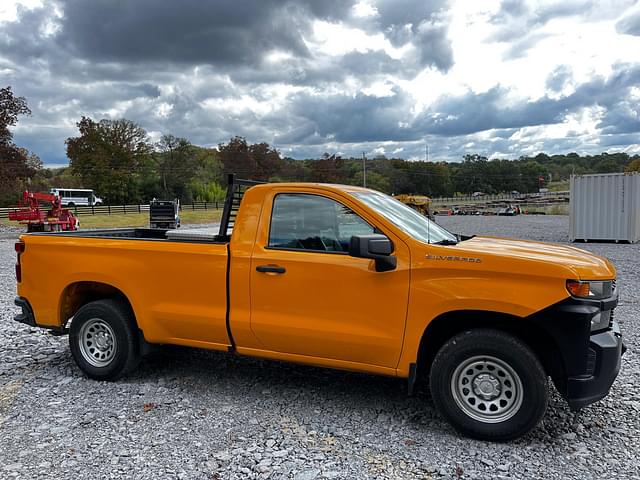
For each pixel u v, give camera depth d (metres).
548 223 38.44
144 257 4.84
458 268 3.79
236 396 4.71
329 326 4.13
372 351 4.04
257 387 4.93
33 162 79.88
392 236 4.02
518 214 58.72
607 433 3.93
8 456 3.60
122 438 3.87
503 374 3.74
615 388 4.84
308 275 4.18
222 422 4.15
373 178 112.50
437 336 4.16
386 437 3.88
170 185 87.00
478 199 102.06
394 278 3.94
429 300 3.84
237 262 4.44
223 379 5.16
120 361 5.02
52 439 3.86
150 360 5.75
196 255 4.61
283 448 3.70
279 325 4.28
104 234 6.04
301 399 4.63
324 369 5.46
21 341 6.65
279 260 4.28
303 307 4.21
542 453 3.62
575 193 20.23
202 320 4.59
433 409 4.40
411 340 3.92
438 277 3.84
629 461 3.51
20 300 5.53
